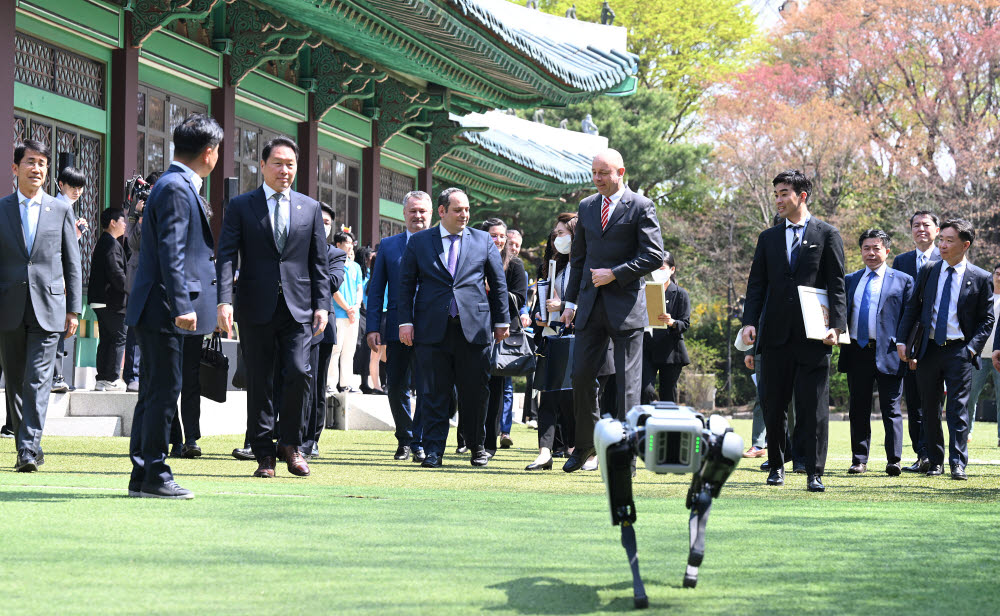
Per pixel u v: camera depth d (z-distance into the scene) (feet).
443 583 11.81
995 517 18.45
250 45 53.21
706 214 149.07
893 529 16.76
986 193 128.06
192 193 19.35
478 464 29.45
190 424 29.86
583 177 90.99
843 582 12.17
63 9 42.63
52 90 42.91
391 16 49.03
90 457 28.07
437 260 28.94
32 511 16.88
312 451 31.37
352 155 69.46
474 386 29.25
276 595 11.07
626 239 26.17
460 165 89.25
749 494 23.00
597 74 65.77
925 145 135.13
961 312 28.99
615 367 26.22
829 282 24.57
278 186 23.86
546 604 10.82
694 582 11.66
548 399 28.99
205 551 13.55
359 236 70.23
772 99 142.61
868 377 30.55
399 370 31.53
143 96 48.32
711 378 138.82
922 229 32.35
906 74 142.00
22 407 24.41
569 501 19.92
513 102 66.08
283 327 24.08
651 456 10.59
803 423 25.11
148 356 19.08
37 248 24.57
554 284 30.22
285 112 59.16
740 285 146.92
